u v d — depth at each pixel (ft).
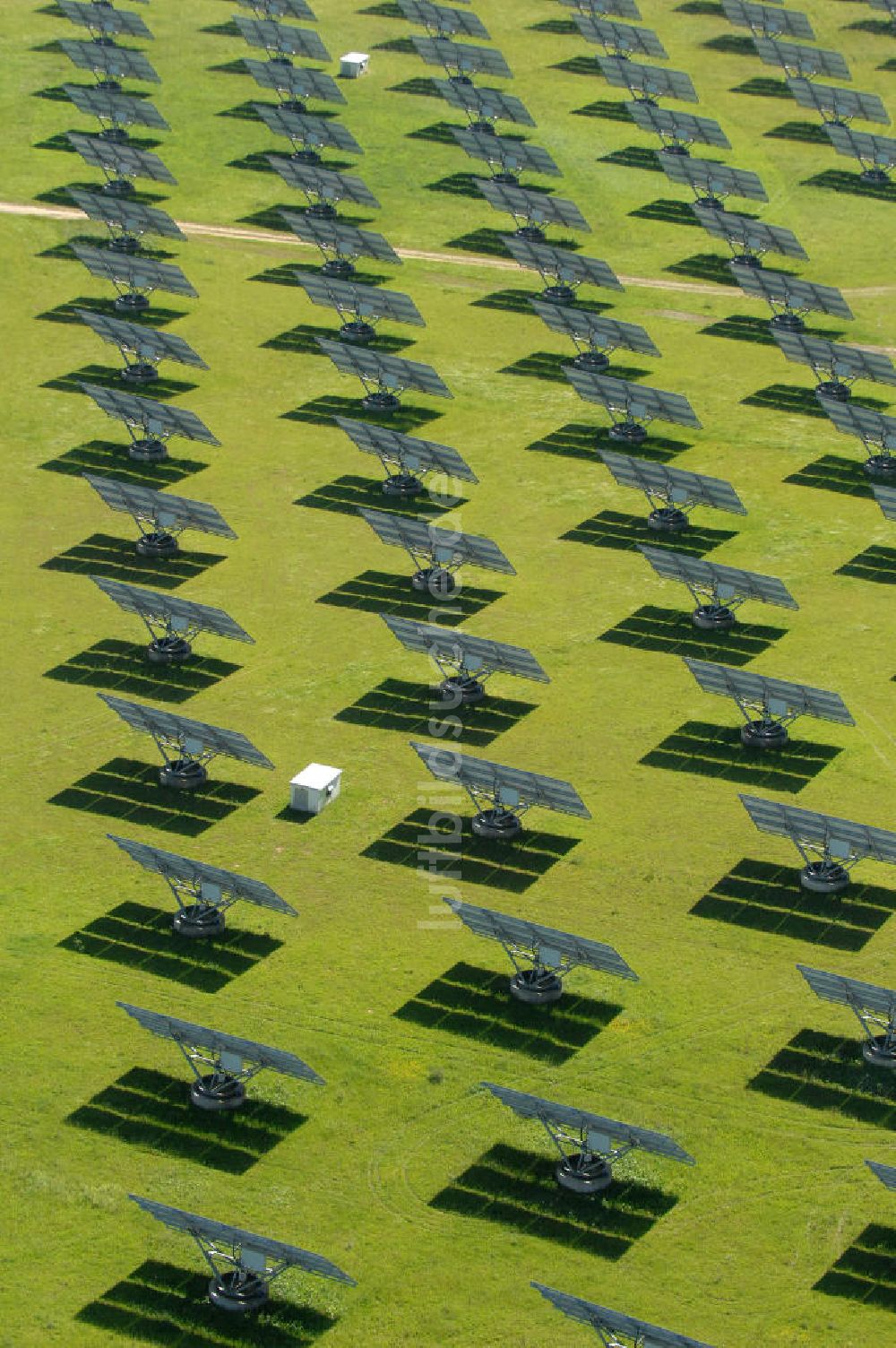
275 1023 293.84
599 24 652.89
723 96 641.40
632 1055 289.12
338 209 559.79
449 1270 257.75
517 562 405.59
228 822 333.42
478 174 581.12
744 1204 267.18
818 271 536.83
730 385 477.36
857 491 433.89
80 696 363.76
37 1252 259.60
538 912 313.94
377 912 314.96
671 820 334.03
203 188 565.94
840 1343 248.73
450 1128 277.85
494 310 509.35
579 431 455.63
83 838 329.52
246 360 481.87
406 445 415.85
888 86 645.51
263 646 377.91
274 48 634.43
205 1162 272.31
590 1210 265.95
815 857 323.78
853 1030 293.64
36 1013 295.28
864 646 380.37
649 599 393.91
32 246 530.27
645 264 536.83
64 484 431.43
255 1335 249.34
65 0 648.38
